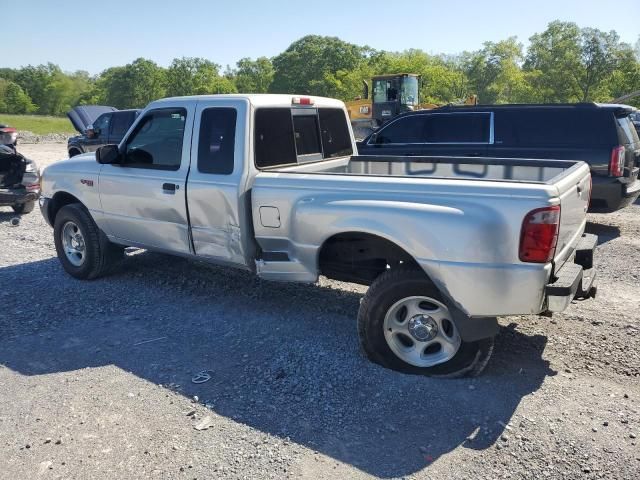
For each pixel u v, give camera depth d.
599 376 3.88
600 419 3.35
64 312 5.25
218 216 4.81
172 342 4.56
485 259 3.52
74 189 6.04
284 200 4.35
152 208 5.31
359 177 4.07
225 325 4.89
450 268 3.62
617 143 8.15
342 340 4.52
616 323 4.80
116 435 3.29
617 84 62.38
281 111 5.01
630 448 3.06
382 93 23.47
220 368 4.09
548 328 4.71
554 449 3.08
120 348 4.47
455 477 2.88
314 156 5.48
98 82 126.31
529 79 72.06
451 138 9.38
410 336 3.95
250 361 4.19
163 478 2.91
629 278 6.13
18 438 3.29
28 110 115.38
